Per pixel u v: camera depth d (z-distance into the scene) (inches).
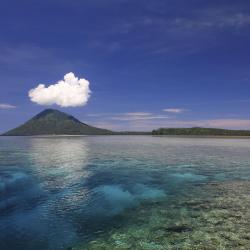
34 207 617.6
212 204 612.1
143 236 451.8
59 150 2086.6
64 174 1009.5
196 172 1033.5
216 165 1207.6
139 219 531.5
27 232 481.7
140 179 919.0
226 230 462.6
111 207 615.2
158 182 871.1
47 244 438.0
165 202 644.7
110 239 446.6
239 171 1043.9
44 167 1164.5
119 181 890.1
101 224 511.5
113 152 1886.1
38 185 831.7
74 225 510.6
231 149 2123.5
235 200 639.8
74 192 749.3
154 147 2405.3
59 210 597.6
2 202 658.2
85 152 1888.5
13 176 965.8
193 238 435.2
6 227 504.7
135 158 1494.8
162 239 437.1
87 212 580.7
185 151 1943.9
